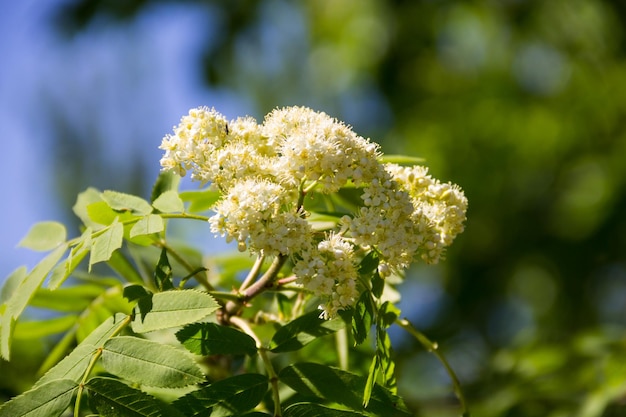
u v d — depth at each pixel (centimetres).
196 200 445
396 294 452
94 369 371
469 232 1120
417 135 1225
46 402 306
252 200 344
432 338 855
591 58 1134
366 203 361
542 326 1055
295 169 359
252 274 397
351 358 465
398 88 1196
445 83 1240
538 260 1097
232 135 390
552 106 1197
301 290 393
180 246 522
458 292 1064
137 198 390
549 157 1180
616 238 1062
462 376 820
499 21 1157
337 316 365
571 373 628
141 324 321
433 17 1159
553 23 1120
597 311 1062
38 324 480
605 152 1145
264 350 353
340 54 1214
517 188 1166
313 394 338
